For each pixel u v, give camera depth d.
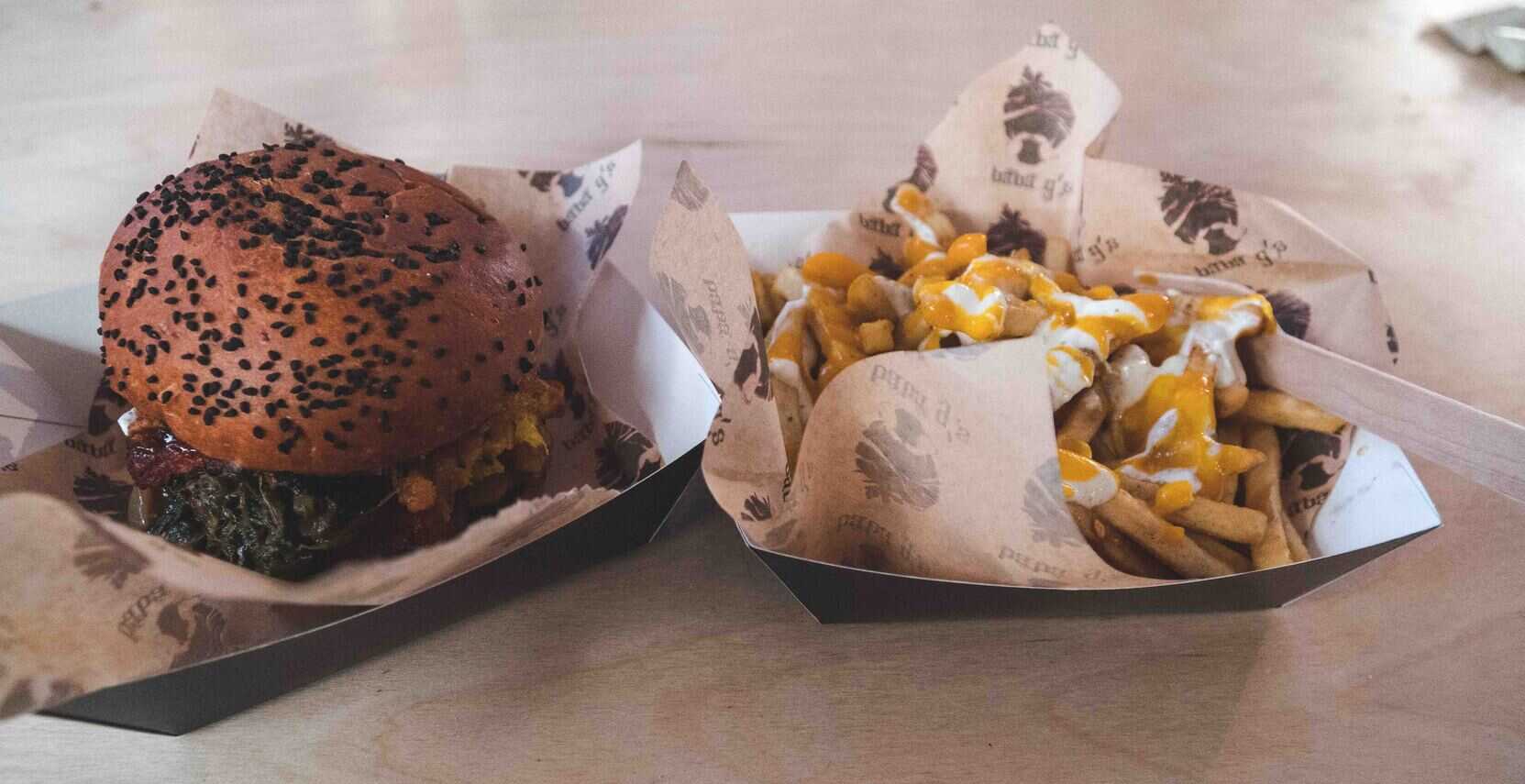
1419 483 0.25
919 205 0.33
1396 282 0.36
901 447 0.23
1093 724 0.23
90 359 0.29
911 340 0.28
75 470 0.28
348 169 0.28
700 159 0.41
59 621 0.19
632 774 0.22
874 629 0.25
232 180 0.27
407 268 0.26
